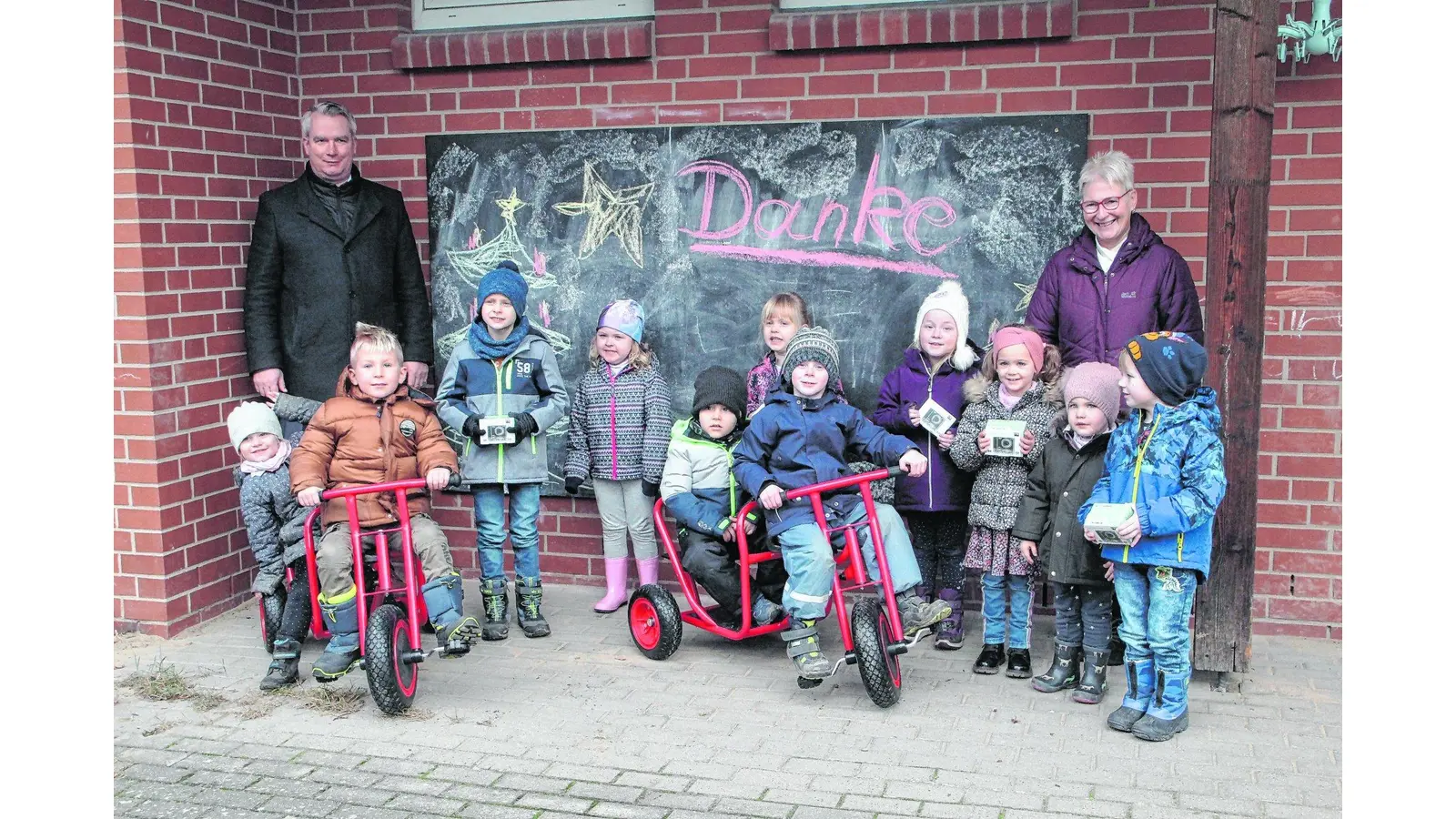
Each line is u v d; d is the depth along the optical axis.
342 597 4.62
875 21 5.52
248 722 4.55
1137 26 5.32
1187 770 4.02
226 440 5.93
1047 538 4.63
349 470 4.82
